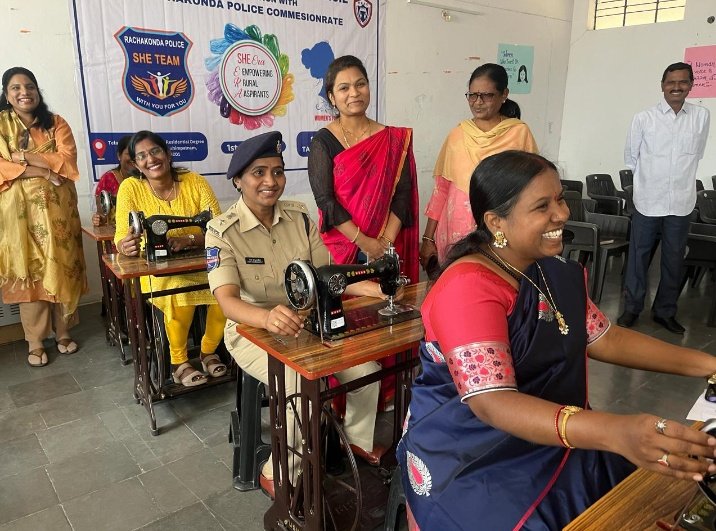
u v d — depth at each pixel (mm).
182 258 2674
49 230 3168
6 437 2457
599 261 4148
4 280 3119
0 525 1896
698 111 3414
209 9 4059
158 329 2637
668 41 6070
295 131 4734
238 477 2100
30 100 3076
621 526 827
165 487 2104
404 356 1999
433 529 1089
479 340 979
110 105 3814
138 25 3803
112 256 2729
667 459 737
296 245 2004
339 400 2244
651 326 3777
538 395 1067
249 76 4359
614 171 6793
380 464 2053
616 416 824
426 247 2926
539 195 1021
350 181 2354
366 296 1962
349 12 4812
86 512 1963
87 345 3518
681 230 3568
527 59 6438
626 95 6523
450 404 1087
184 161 4180
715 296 3746
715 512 815
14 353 3414
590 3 6668
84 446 2391
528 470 1025
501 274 1082
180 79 4039
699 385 2914
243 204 1930
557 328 1063
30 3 3523
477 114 2598
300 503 1732
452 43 5672
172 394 2648
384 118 5320
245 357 1891
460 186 2656
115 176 3684
